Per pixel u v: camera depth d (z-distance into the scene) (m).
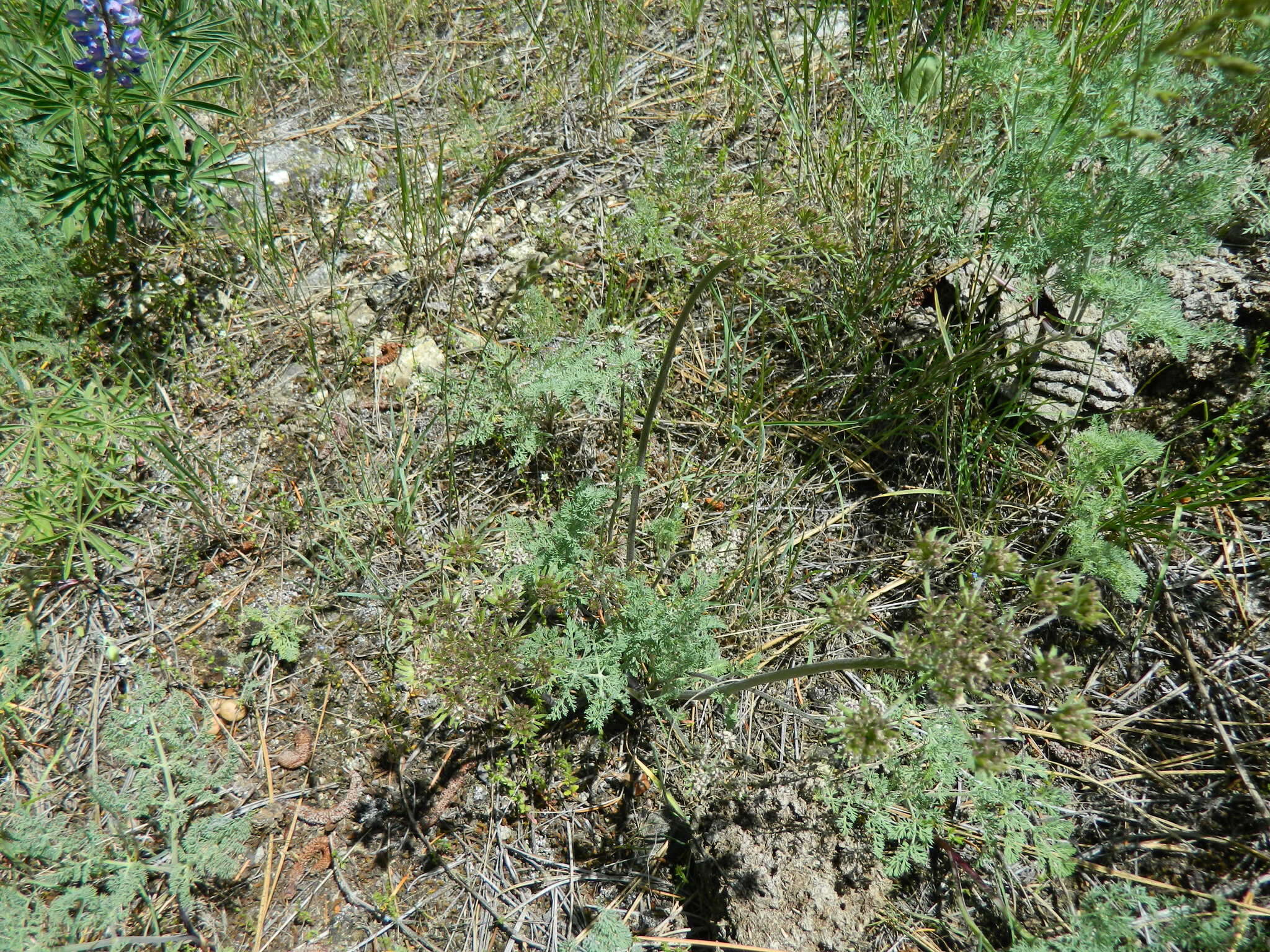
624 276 3.23
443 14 4.23
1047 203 2.37
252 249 3.38
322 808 2.43
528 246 3.40
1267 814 2.19
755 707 2.52
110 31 2.86
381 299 3.32
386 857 2.37
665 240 3.01
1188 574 2.60
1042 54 2.40
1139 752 2.40
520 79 3.91
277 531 2.87
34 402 2.63
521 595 2.44
